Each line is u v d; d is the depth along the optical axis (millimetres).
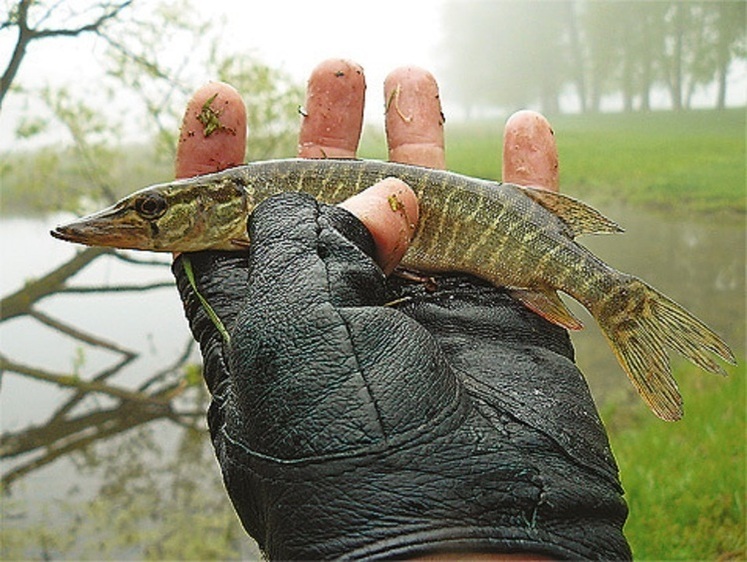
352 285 102
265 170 163
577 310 486
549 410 107
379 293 106
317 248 105
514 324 143
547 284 162
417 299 150
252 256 106
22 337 516
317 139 185
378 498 81
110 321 529
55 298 557
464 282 164
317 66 184
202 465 457
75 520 412
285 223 109
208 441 460
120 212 157
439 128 196
